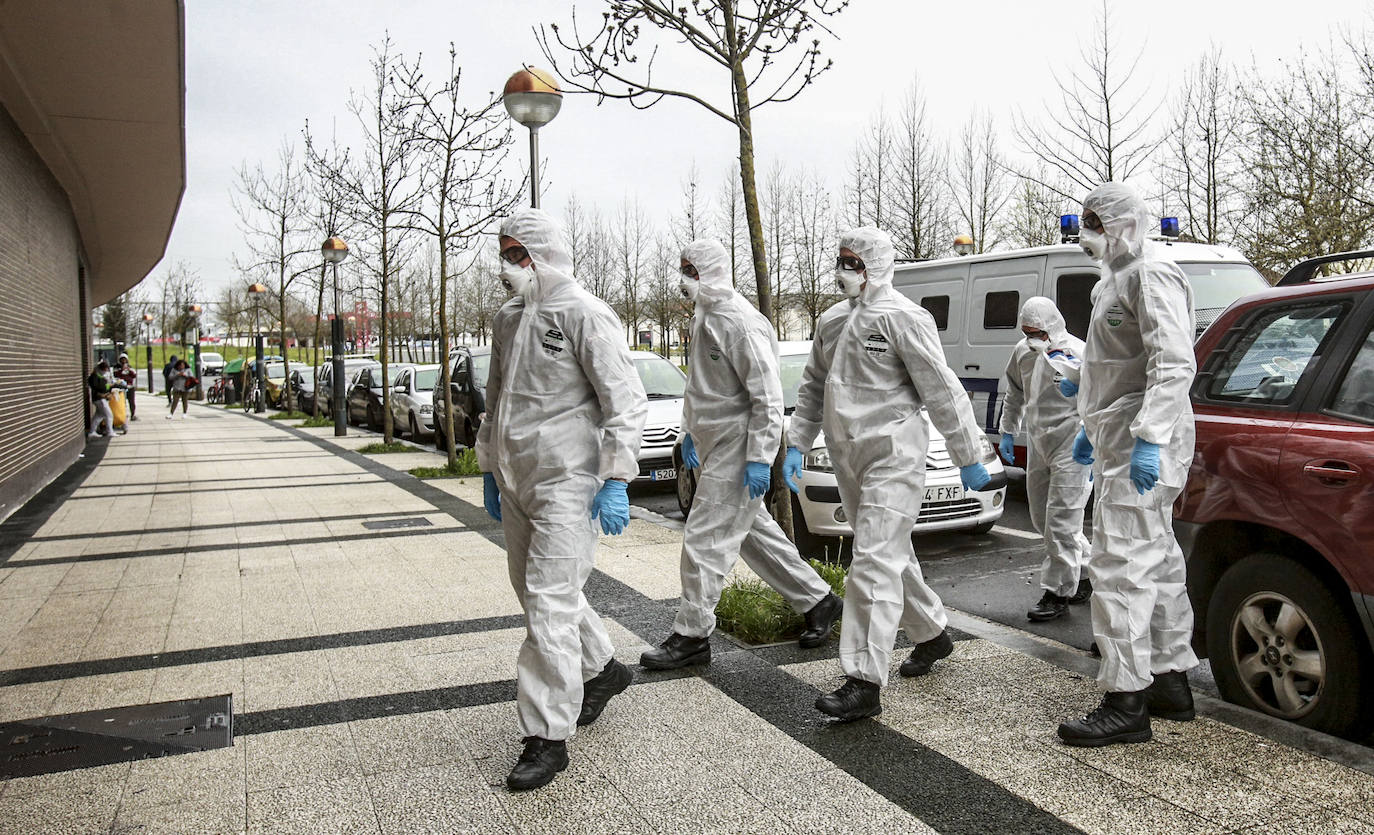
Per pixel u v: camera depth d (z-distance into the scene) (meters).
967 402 3.94
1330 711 3.54
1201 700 4.00
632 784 3.27
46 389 12.73
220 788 3.27
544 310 3.50
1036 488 5.75
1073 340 5.65
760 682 4.28
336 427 20.36
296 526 8.59
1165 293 3.52
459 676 4.41
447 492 10.82
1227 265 9.52
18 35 8.20
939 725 3.76
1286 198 14.16
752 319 4.41
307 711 3.99
